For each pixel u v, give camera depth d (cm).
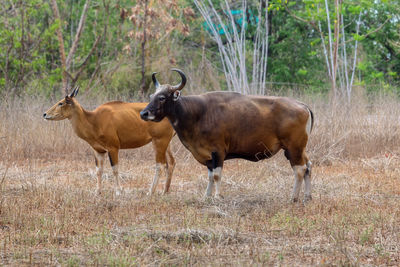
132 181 4025
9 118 5144
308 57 9631
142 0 7369
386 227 2528
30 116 5256
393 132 5238
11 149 4825
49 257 2117
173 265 2016
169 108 3080
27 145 4972
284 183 3612
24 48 7356
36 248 2261
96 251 2178
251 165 4359
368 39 9994
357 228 2527
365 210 2870
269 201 3136
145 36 7094
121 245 2238
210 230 2433
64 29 9188
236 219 2689
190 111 3102
